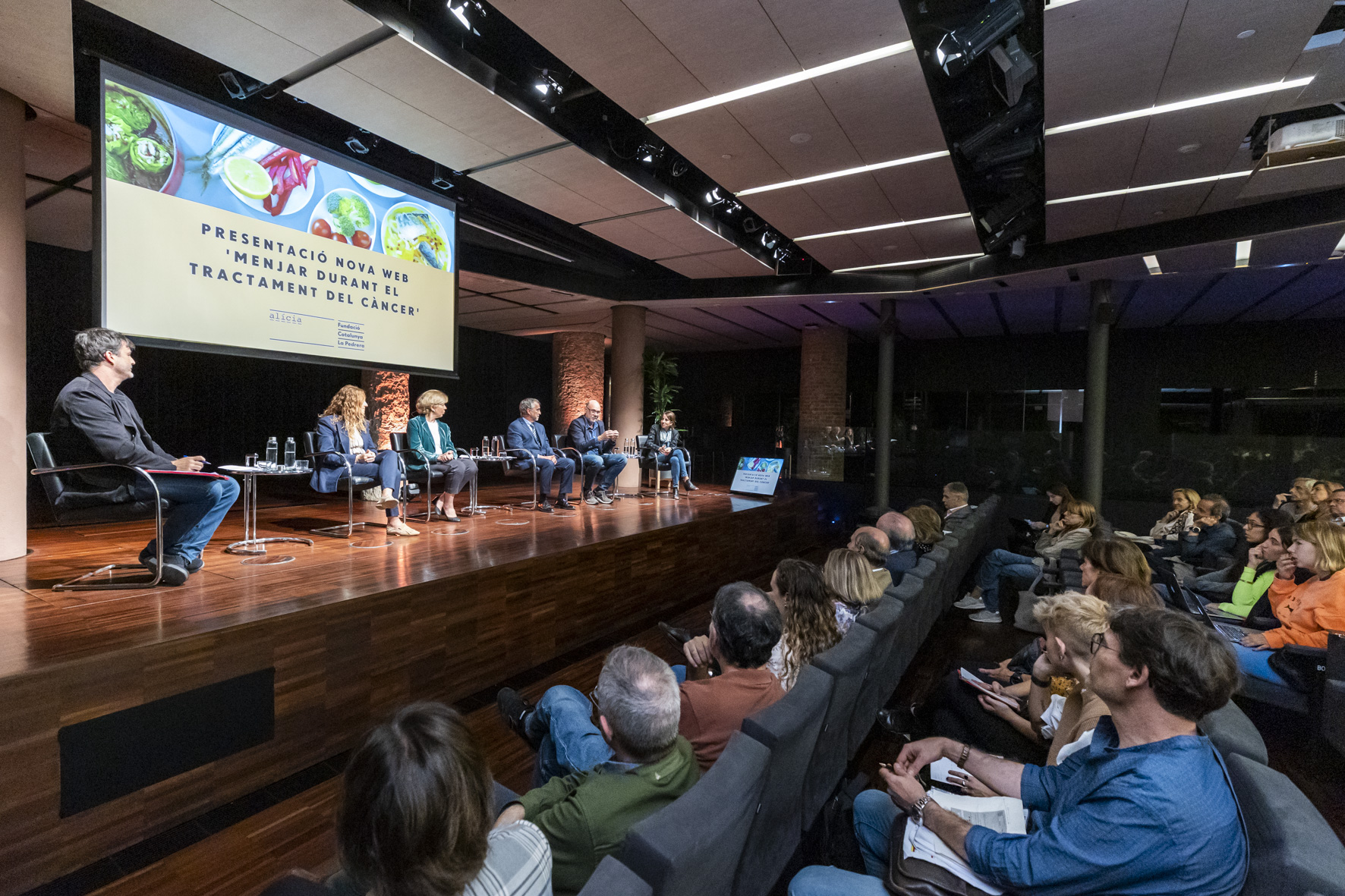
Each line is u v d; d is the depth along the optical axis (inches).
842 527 406.0
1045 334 461.7
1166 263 254.4
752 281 332.8
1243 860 39.6
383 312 194.1
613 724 47.7
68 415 102.4
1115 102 149.5
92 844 75.8
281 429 349.7
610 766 48.4
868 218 236.8
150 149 141.3
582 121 180.9
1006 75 142.6
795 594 81.4
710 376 589.3
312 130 186.1
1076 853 42.3
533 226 262.8
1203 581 163.0
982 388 482.6
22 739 69.9
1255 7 114.6
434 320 210.1
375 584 116.4
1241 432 406.0
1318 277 287.7
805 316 396.8
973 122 169.9
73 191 195.8
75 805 74.0
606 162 188.4
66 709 73.4
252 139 160.9
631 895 30.3
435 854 29.3
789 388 551.8
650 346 537.3
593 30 129.2
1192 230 228.2
